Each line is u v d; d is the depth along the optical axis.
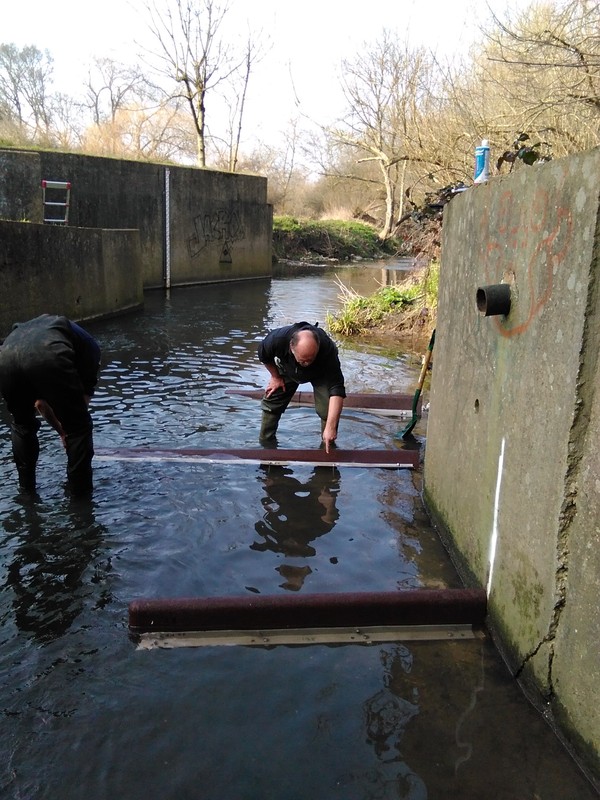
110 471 4.72
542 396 2.55
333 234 31.34
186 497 4.38
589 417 2.26
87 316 11.30
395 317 11.32
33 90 45.28
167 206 17.59
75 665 2.80
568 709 2.38
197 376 7.64
